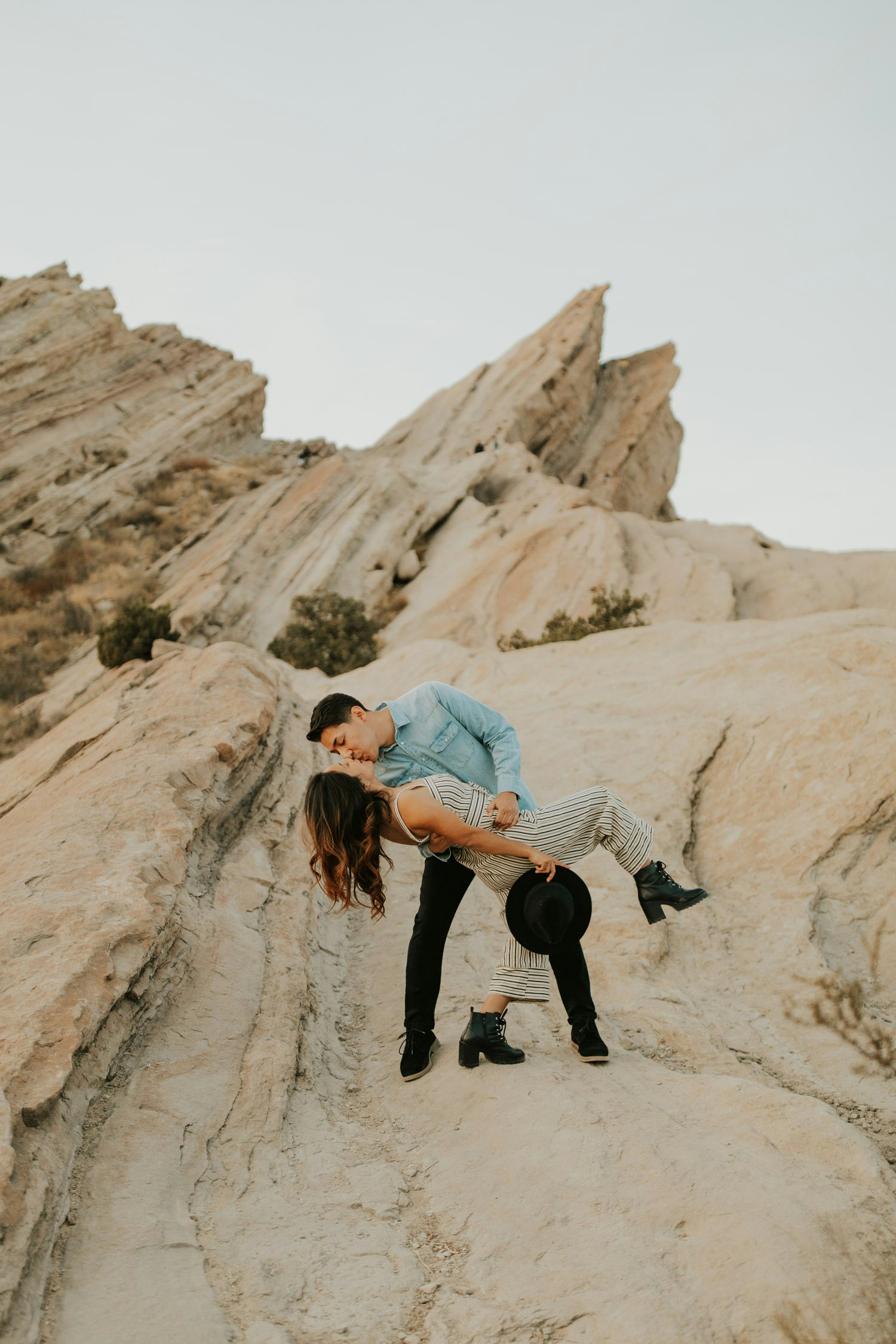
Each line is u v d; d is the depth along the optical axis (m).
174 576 31.84
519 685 8.88
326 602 26.92
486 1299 2.31
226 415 47.09
